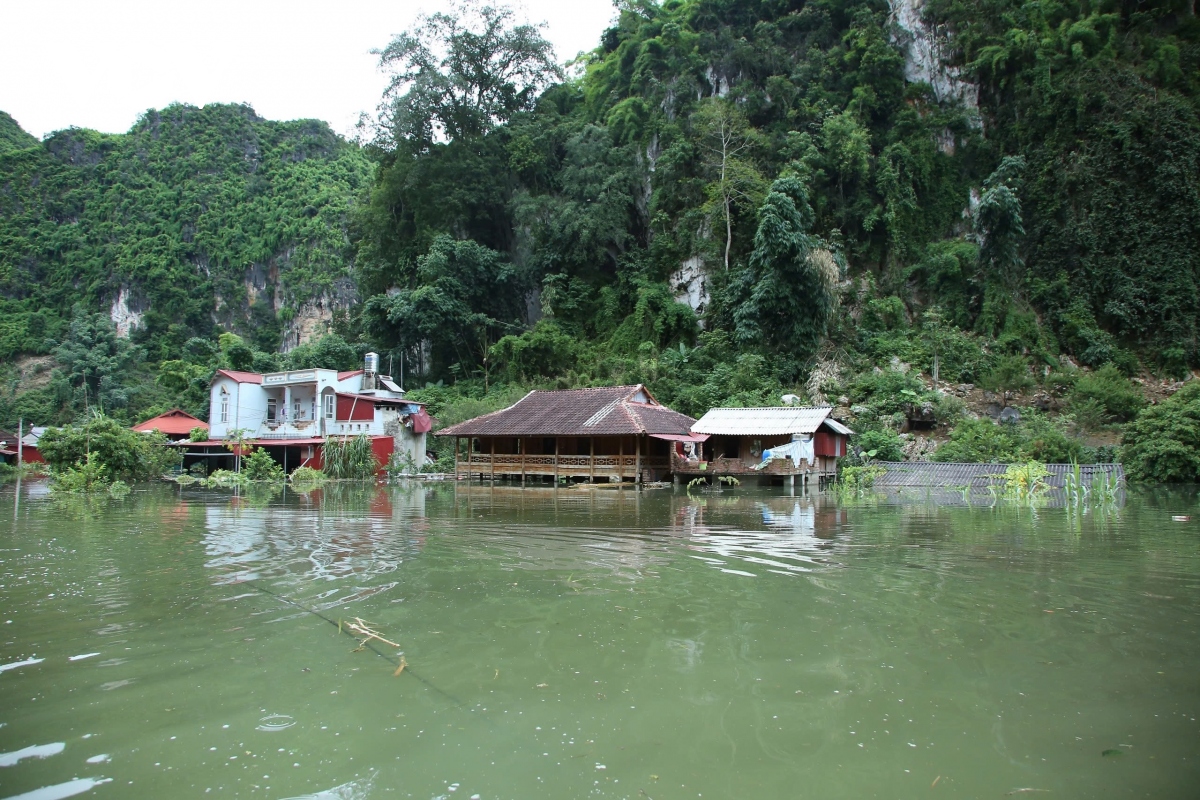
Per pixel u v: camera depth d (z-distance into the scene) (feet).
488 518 49.03
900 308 142.51
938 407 116.88
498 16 173.78
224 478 94.43
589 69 198.49
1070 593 25.00
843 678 16.80
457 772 12.44
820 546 35.76
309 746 13.38
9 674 16.87
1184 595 24.77
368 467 103.35
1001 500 66.80
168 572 28.30
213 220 303.07
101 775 12.27
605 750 13.26
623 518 49.26
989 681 16.65
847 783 12.17
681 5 184.96
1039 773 12.53
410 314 147.74
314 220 293.02
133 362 237.66
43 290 291.79
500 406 124.16
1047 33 165.89
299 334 273.95
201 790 11.82
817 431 91.04
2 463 135.13
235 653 18.40
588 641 19.39
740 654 18.39
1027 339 142.20
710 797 11.62
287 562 30.66
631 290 154.71
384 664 17.62
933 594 24.79
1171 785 12.11
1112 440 112.68
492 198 167.94
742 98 163.94
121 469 89.92
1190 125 153.79
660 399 127.54
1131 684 16.51
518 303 166.50
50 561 30.78
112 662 17.71
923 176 159.43
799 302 131.13
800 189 136.77
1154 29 170.60
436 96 166.81
